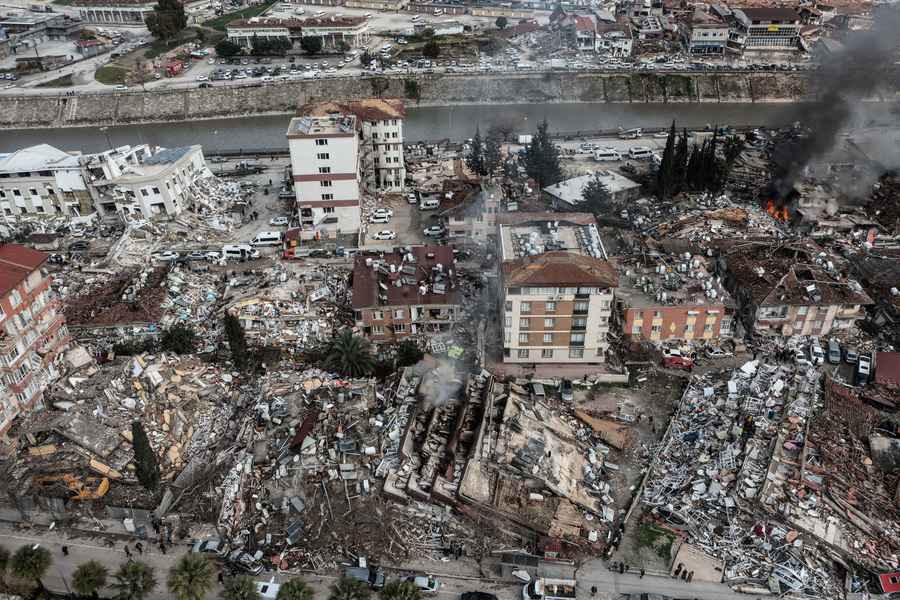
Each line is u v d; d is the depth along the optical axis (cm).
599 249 10631
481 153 17325
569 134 19962
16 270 9200
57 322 9969
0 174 14800
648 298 11256
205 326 11444
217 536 7862
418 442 8981
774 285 11219
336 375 10275
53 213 15288
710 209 15350
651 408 9956
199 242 14250
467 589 7394
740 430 9181
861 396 9919
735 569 7569
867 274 12469
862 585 7369
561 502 8256
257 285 12431
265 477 8531
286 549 7738
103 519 8169
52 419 9112
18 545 7831
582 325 10262
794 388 9819
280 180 17362
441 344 10975
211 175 16888
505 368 10625
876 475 8588
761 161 17100
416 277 11281
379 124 15738
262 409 9381
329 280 12506
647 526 8156
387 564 7644
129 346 10794
